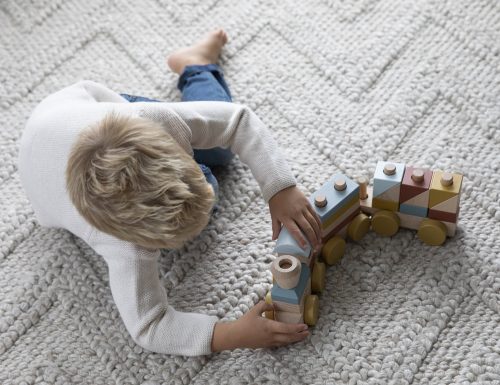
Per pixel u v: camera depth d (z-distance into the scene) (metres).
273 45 1.38
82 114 0.95
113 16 1.45
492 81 1.26
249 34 1.39
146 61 1.38
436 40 1.33
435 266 1.07
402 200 1.06
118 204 0.83
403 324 1.02
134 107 0.97
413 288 1.06
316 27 1.38
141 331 0.96
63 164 0.94
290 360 1.01
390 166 1.05
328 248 1.07
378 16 1.38
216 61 1.36
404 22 1.36
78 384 1.02
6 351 1.06
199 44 1.34
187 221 0.87
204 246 1.13
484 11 1.35
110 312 1.08
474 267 1.06
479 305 1.03
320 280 1.04
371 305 1.05
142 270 0.94
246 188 1.19
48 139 0.95
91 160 0.84
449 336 1.01
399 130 1.22
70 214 0.97
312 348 1.02
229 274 1.10
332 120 1.25
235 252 1.12
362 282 1.07
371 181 1.17
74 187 0.85
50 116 0.97
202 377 1.01
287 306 0.98
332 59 1.33
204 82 1.25
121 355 1.04
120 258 0.94
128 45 1.41
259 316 0.98
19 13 1.46
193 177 0.87
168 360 1.02
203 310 1.07
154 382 1.01
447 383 0.96
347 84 1.29
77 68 1.39
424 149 1.20
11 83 1.37
